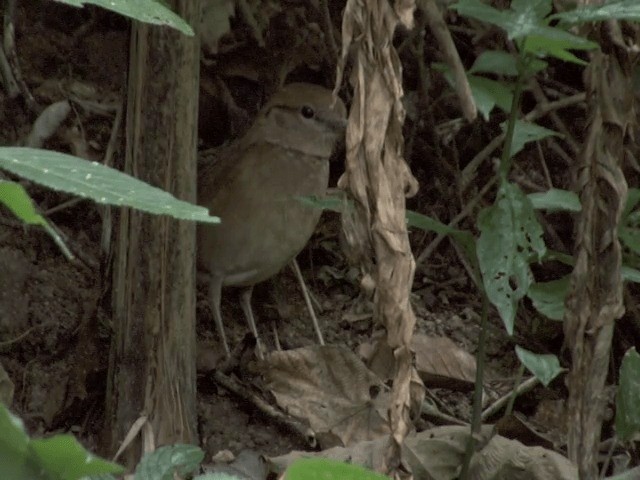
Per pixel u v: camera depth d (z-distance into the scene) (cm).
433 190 835
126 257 551
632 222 647
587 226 538
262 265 701
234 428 644
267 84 852
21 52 793
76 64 803
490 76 838
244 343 677
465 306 788
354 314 756
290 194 691
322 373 634
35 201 731
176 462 333
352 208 467
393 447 490
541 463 566
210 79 841
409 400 488
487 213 490
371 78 454
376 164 458
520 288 482
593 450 554
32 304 667
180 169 540
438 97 854
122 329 555
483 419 700
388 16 448
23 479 150
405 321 473
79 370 600
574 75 877
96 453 581
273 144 693
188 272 557
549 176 830
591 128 532
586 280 540
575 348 547
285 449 634
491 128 858
